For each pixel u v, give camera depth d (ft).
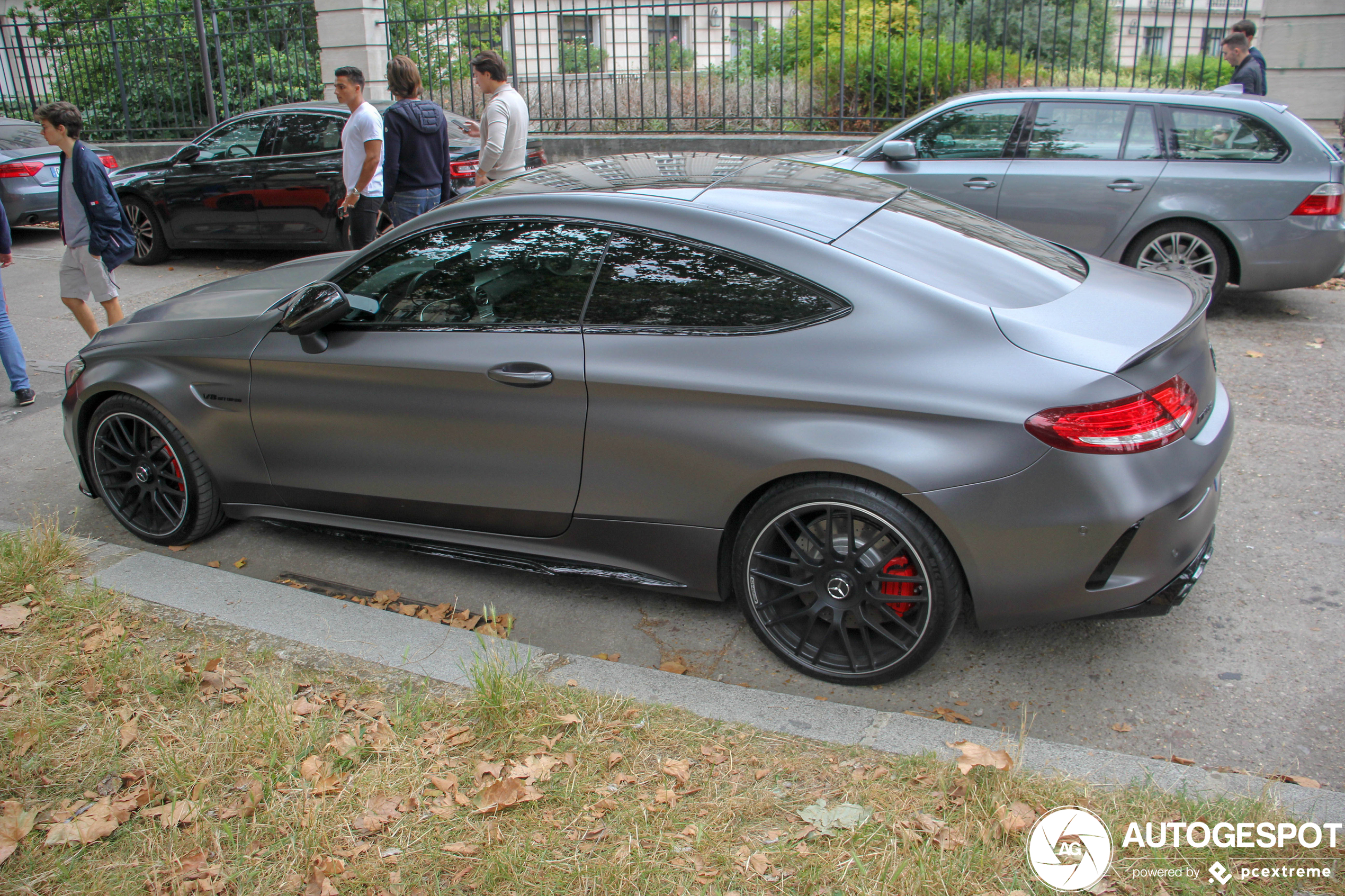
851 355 9.52
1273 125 21.71
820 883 7.09
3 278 31.96
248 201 31.83
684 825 7.77
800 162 13.12
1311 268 21.76
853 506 9.57
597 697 9.46
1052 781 8.13
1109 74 43.73
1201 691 10.21
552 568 11.59
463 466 11.43
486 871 7.31
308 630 10.94
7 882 7.38
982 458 8.98
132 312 27.37
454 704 9.46
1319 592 11.90
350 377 11.76
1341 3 33.86
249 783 8.31
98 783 8.43
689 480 10.23
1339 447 15.88
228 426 12.83
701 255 10.25
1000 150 24.02
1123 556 9.16
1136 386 8.95
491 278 11.21
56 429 18.74
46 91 55.52
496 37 50.65
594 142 42.32
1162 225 22.63
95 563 12.59
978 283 10.09
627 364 10.27
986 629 9.76
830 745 8.82
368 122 25.49
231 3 48.67
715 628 11.70
